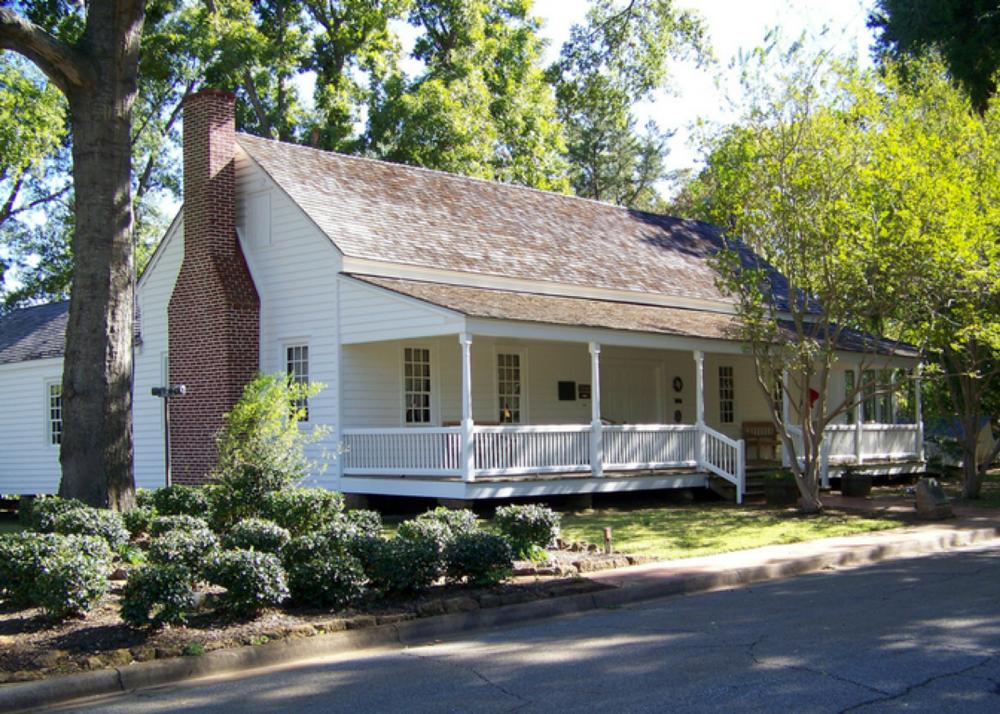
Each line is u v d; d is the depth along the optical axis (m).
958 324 19.02
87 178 14.43
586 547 13.74
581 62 40.53
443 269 20.92
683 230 31.17
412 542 10.32
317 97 38.38
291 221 20.78
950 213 16.69
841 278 17.53
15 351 27.52
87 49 14.44
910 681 7.06
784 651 8.06
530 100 40.22
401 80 37.38
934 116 22.53
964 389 21.75
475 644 8.88
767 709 6.45
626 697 6.83
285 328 20.80
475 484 17.44
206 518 14.53
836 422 27.97
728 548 14.36
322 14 38.94
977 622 9.10
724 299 27.23
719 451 21.47
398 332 18.61
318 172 22.20
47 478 26.11
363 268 19.94
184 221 21.75
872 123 18.12
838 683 7.04
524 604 10.16
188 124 21.81
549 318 18.77
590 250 25.84
